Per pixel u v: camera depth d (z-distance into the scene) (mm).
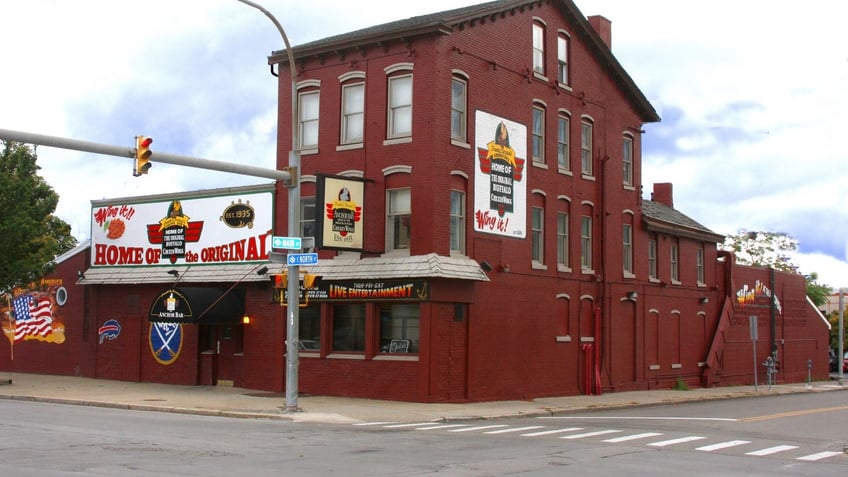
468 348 27078
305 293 24453
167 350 32219
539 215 31344
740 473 14117
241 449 15422
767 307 48438
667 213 42375
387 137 27141
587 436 19000
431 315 25797
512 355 29109
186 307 28797
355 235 26234
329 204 25578
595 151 34594
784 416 26188
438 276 25453
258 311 29734
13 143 31891
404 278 25969
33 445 15492
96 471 12531
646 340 37438
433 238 25922
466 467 13742
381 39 27203
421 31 26438
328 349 27812
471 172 27594
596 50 34812
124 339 33469
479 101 28219
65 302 35594
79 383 32094
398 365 26219
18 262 31250
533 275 30406
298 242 22781
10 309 37500
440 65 26531
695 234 41750
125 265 33656
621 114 36750
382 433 18828
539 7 31656
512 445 16922
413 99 26703
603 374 34031
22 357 37000
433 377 25766
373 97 27547
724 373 43500
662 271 39250
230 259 30578
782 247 75562
